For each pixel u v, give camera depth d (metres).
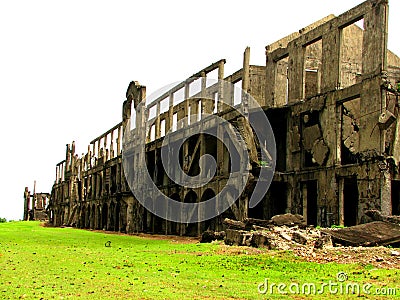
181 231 42.75
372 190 27.38
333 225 27.89
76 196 78.62
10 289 12.20
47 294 11.61
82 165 77.69
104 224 63.69
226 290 12.40
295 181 33.38
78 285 12.97
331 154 30.75
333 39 31.84
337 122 30.78
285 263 17.27
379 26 28.27
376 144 27.53
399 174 28.36
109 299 11.15
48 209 100.12
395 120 28.05
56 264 17.56
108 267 16.89
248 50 37.38
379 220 23.83
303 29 40.62
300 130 33.78
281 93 40.78
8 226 56.88
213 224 38.66
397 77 40.12
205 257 19.88
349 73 41.03
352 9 30.44
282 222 25.11
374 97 28.05
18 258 19.34
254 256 19.28
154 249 24.78
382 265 16.27
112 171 62.38
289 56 35.94
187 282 13.62
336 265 16.62
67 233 42.38
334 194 30.02
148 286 12.88
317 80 41.06
